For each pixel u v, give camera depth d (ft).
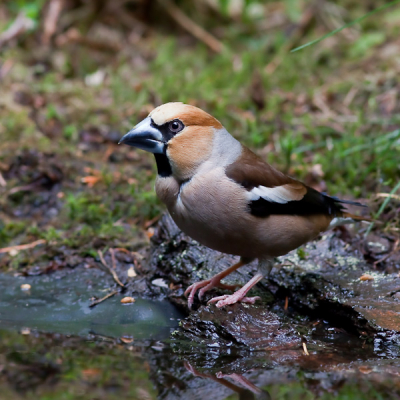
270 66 56.49
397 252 31.96
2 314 27.35
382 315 25.29
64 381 20.21
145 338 24.95
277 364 22.44
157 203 37.37
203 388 20.21
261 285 29.63
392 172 38.32
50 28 57.93
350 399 19.39
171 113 25.03
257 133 44.39
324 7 63.10
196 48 62.28
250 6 66.18
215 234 25.82
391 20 61.77
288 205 26.07
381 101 48.06
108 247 33.71
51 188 39.22
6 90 49.21
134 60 58.49
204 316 25.77
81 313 27.73
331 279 28.81
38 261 32.81
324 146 43.09
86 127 45.44
